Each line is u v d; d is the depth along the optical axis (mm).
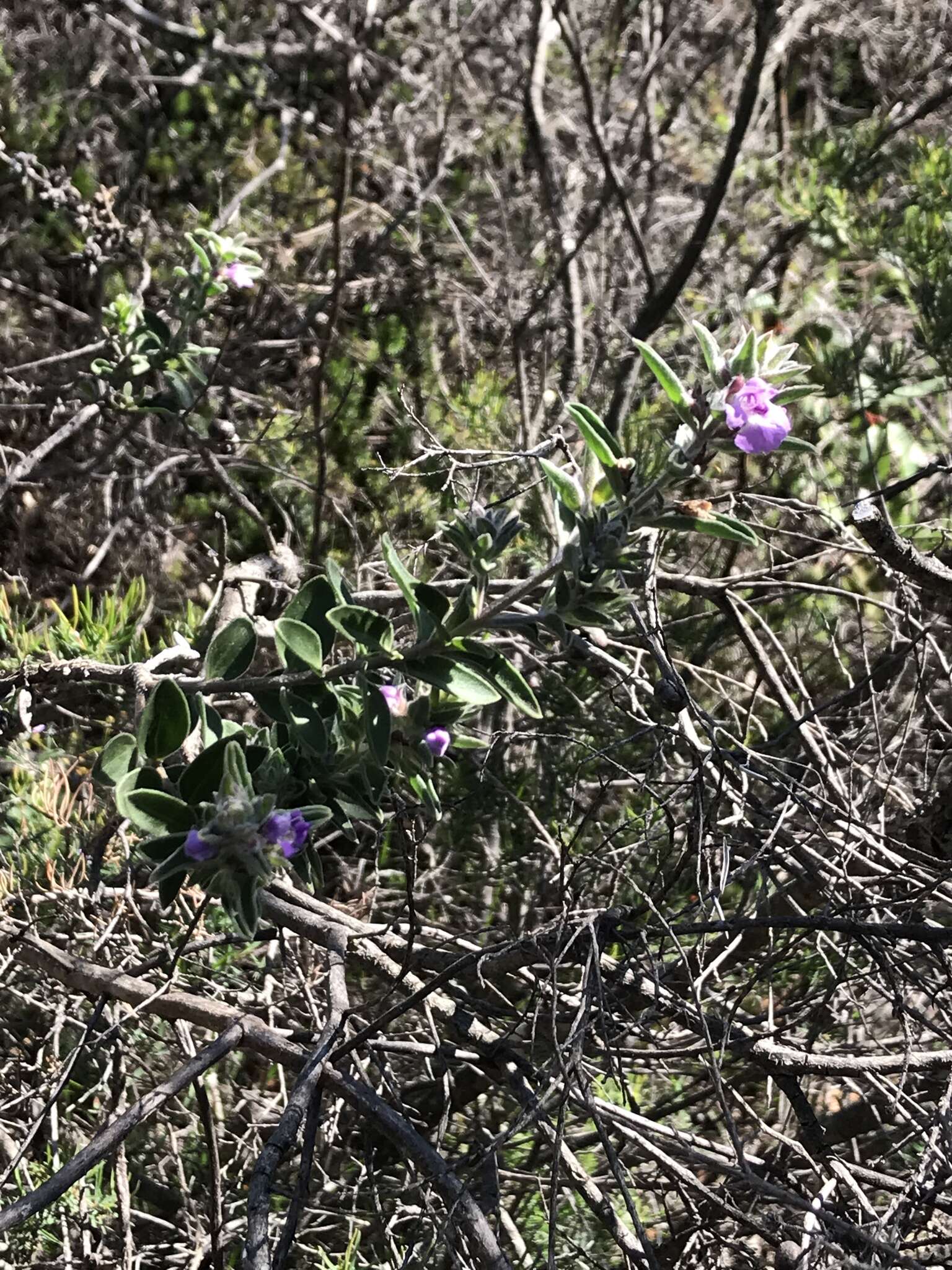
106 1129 284
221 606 506
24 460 570
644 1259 306
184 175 879
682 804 487
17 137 808
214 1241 326
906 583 484
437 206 865
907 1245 327
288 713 337
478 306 786
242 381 742
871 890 433
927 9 922
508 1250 392
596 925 336
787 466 665
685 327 773
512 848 533
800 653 602
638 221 869
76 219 714
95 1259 349
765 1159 390
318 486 644
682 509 314
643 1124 331
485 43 938
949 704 552
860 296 830
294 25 967
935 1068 364
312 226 863
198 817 307
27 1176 364
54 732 518
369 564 541
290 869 372
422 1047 367
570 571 319
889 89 927
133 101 907
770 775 455
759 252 888
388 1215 400
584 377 721
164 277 800
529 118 804
